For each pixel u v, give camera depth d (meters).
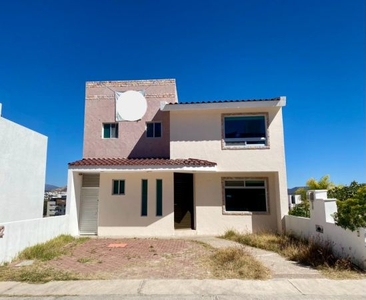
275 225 16.16
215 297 6.39
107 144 18.80
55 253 10.87
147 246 12.67
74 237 14.81
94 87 19.56
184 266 9.11
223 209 16.47
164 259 10.13
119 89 19.44
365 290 6.82
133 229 16.02
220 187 16.69
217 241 13.81
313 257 9.50
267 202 16.44
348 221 8.91
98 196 16.66
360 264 8.55
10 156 14.71
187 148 16.52
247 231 15.96
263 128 16.38
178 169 15.09
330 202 10.77
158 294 6.60
